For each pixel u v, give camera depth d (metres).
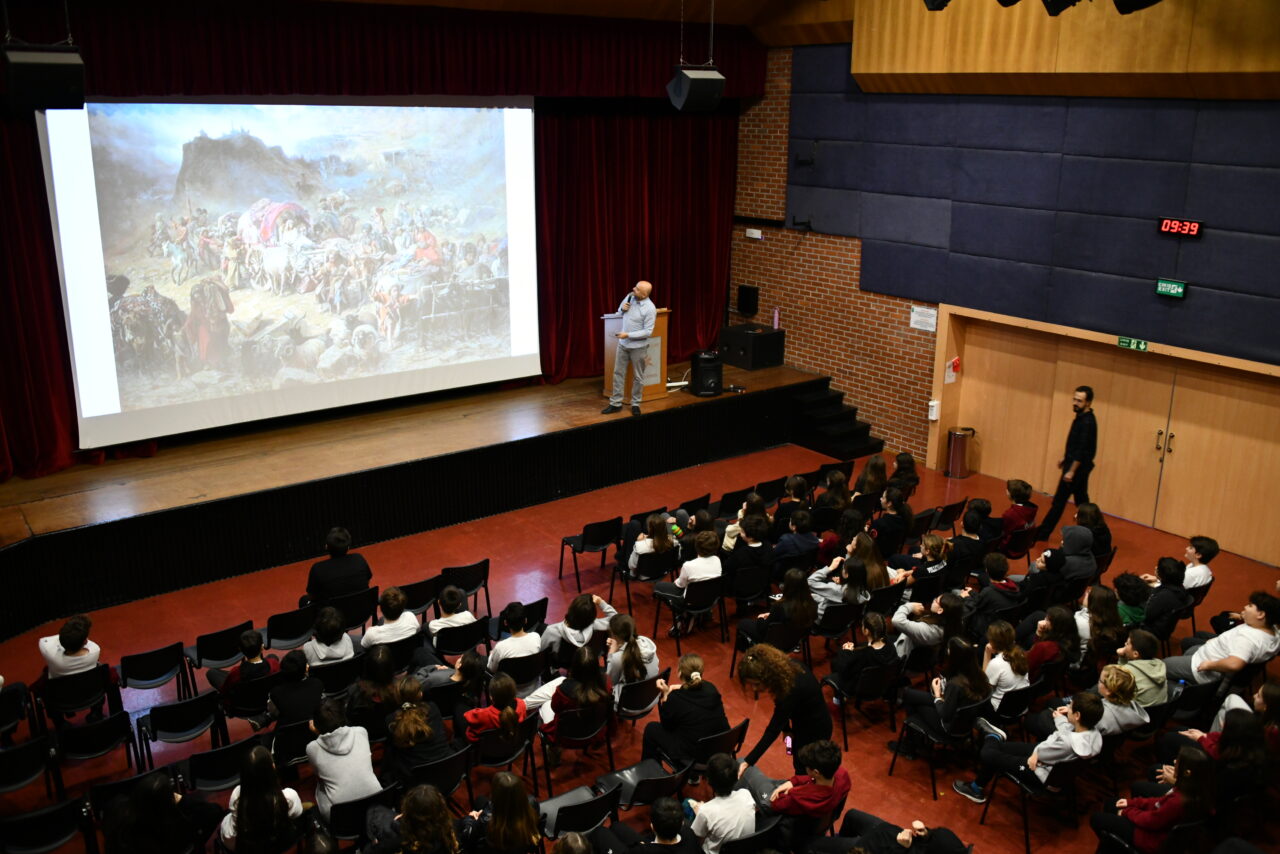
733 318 15.48
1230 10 9.05
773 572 8.45
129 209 9.79
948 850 4.63
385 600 6.95
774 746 7.12
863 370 13.59
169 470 10.02
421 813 4.62
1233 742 5.50
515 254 12.78
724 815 5.12
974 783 6.60
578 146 13.20
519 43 11.69
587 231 13.54
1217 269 9.86
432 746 5.68
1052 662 6.66
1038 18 10.50
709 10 12.80
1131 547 10.62
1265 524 10.21
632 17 12.45
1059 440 11.84
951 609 6.79
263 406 11.04
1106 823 5.57
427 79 11.12
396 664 7.00
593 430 11.65
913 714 6.74
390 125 11.34
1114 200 10.52
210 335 10.52
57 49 7.19
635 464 12.19
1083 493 10.16
